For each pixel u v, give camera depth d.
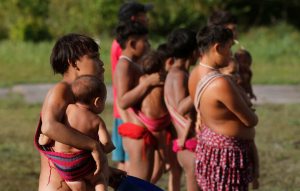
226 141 3.18
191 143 3.75
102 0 28.89
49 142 2.44
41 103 11.88
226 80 3.06
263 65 20.45
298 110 10.64
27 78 17.05
